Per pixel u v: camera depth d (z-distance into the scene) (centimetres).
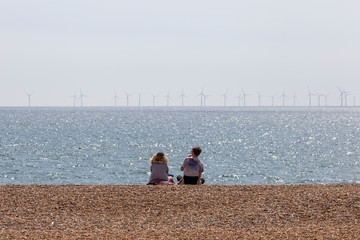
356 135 14512
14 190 2188
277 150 9662
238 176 6109
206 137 13338
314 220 1745
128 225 1673
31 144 10688
